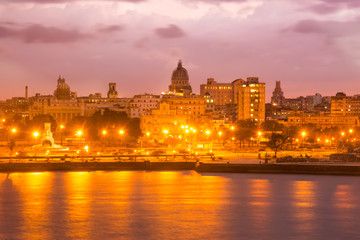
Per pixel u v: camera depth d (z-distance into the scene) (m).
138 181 166.38
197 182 165.62
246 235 107.56
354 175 182.50
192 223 115.69
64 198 139.00
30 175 178.00
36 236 106.12
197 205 132.38
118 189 151.88
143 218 119.25
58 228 111.31
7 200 136.62
